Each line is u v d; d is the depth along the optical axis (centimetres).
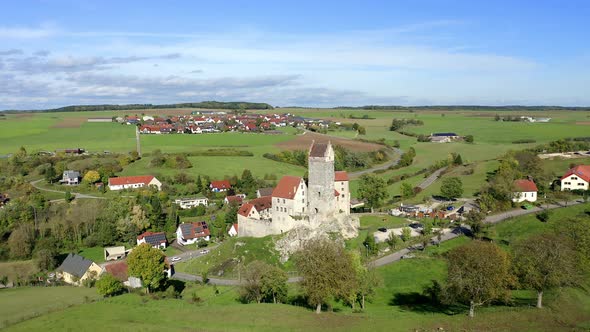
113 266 14550
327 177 15775
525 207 17150
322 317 8794
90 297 12044
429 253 13638
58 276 16038
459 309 9481
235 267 14950
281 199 16175
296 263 10262
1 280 15450
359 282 10006
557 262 8906
